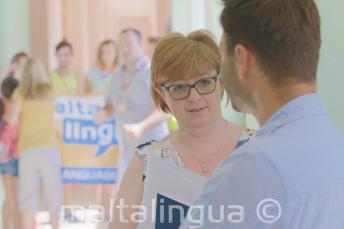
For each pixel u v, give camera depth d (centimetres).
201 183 137
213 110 146
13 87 436
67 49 465
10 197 441
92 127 457
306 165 88
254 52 94
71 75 468
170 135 155
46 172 436
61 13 658
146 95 420
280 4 92
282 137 91
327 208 87
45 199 439
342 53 254
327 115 97
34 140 432
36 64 437
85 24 663
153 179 140
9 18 611
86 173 457
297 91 94
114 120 449
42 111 432
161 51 144
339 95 258
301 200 86
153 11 680
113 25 679
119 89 434
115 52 457
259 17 92
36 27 636
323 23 262
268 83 94
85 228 428
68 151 458
